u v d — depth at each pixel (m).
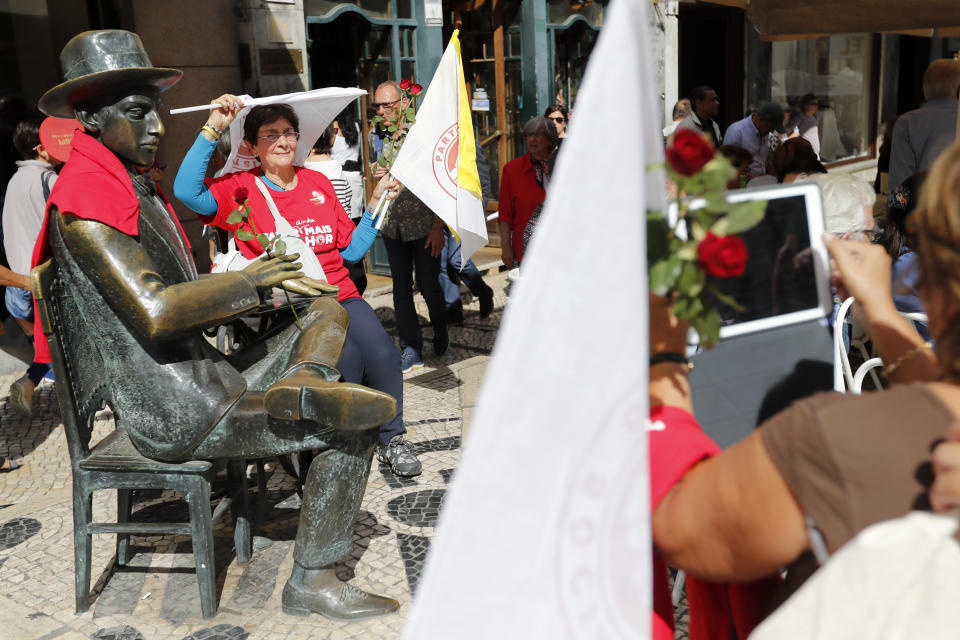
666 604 1.31
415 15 7.79
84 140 2.47
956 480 0.84
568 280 0.86
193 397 2.58
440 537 0.84
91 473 2.72
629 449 0.91
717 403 1.53
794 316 1.58
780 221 1.55
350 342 3.66
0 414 4.95
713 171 1.10
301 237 3.45
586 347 0.87
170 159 6.23
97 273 2.40
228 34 6.40
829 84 12.23
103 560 3.20
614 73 0.86
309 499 2.68
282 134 3.32
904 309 2.91
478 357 5.77
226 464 3.10
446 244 6.36
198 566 2.73
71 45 2.47
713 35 11.41
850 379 2.55
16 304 4.96
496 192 9.06
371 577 3.02
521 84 8.62
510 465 0.86
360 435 2.64
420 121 4.06
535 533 0.88
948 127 5.48
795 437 0.96
